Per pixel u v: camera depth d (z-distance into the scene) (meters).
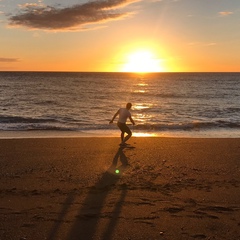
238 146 12.71
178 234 4.78
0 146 12.13
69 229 4.89
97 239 4.58
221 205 6.11
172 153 11.23
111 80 119.88
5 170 8.80
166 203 6.16
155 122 22.42
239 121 22.86
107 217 5.38
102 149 11.79
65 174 8.46
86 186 7.38
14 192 6.79
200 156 10.84
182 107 33.78
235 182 7.81
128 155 10.84
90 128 18.81
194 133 17.50
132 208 5.85
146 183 7.63
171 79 134.75
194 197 6.58
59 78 130.25
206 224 5.17
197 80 123.31
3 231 4.78
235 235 4.77
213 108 32.75
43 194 6.67
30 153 11.00
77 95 49.88
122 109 12.40
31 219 5.25
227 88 72.81
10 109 29.88
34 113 27.19
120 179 8.03
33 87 69.00
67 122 21.69
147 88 72.25
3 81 95.94
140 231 4.86
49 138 14.18
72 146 12.32
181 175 8.45
